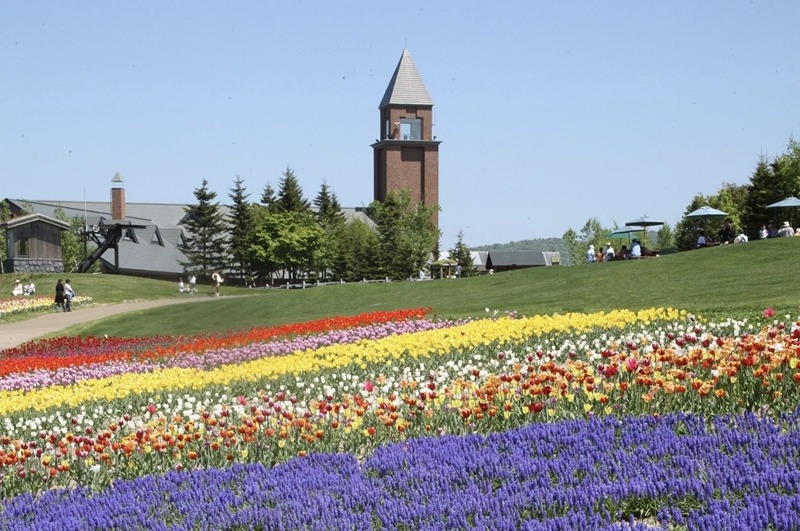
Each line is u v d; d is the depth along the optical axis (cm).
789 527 640
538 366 1522
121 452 1140
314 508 805
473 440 988
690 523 677
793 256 3503
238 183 10831
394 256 10744
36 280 7812
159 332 3978
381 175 15188
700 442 854
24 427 1466
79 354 2934
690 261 3784
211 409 1538
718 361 1169
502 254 12544
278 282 10994
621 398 1083
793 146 8844
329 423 1145
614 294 3114
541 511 745
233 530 802
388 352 1994
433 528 722
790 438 837
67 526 845
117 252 9888
